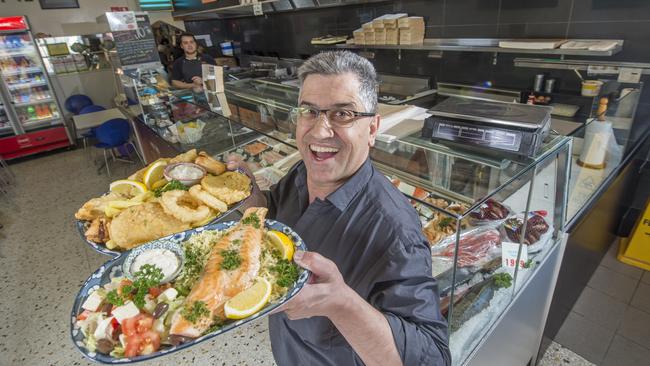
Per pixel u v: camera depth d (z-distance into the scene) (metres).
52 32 5.56
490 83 3.18
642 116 2.40
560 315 1.97
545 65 2.67
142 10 5.91
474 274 1.17
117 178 4.57
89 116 4.93
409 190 1.20
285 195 1.20
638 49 2.34
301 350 1.05
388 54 3.92
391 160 1.33
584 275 2.16
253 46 5.92
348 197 0.88
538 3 2.69
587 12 2.48
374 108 0.85
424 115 1.60
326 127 0.81
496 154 1.19
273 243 0.86
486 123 1.21
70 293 2.62
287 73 4.36
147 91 3.18
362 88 0.80
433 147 1.30
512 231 1.23
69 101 5.66
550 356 1.95
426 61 3.60
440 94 3.46
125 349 0.62
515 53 2.92
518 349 1.62
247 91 2.57
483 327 1.25
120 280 0.78
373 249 0.81
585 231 1.81
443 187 1.16
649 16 2.24
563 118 2.52
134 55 3.41
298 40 5.00
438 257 1.10
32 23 5.38
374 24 3.49
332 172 0.87
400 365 0.68
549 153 1.16
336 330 0.93
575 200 1.78
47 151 5.67
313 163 0.88
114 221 1.03
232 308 0.66
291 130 1.78
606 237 2.45
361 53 4.17
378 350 0.66
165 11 6.08
